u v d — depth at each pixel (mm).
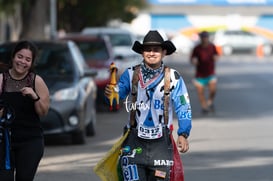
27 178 14594
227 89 54500
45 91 14844
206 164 23188
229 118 36719
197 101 45938
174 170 14016
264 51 121625
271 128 32750
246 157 24609
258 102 45000
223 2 144250
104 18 75625
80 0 70062
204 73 38562
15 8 63844
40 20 48500
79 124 27188
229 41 121750
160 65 14180
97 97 40469
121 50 52125
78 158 24609
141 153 14031
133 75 14156
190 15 150625
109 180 14062
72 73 28797
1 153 14516
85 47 42500
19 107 14602
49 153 25766
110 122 35875
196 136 29969
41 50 29828
